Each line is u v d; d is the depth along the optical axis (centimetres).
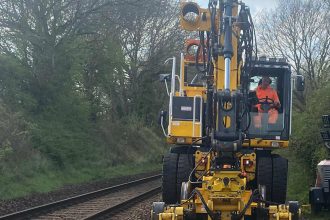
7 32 2731
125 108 4512
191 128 1005
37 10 2808
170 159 1064
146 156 4169
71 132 2870
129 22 3462
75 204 1670
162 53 4394
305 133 1794
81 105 3105
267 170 1012
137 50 4478
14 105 2588
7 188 1914
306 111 1941
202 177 879
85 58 3228
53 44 2895
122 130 4131
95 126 3612
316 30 3681
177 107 1012
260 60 1060
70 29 3036
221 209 823
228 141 823
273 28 3875
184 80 1084
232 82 857
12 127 2289
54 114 2852
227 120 823
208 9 932
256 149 1073
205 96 1005
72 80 3066
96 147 3297
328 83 1886
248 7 893
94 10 3038
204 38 962
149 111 4700
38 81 2820
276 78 1078
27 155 2347
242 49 899
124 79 4275
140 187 2467
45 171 2411
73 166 2797
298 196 1628
